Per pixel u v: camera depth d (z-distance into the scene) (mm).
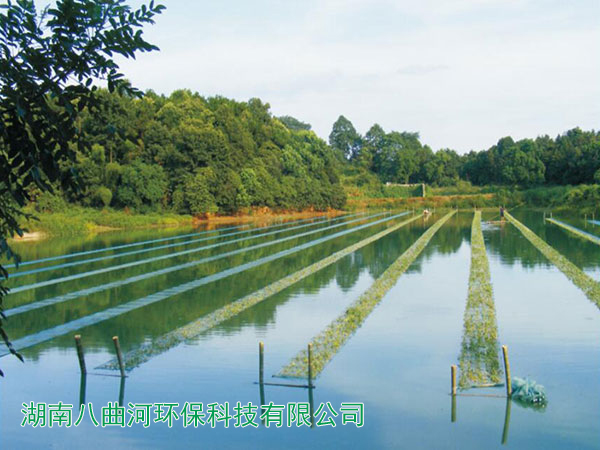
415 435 14633
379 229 74312
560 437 14344
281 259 45781
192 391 17812
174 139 86938
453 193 140375
